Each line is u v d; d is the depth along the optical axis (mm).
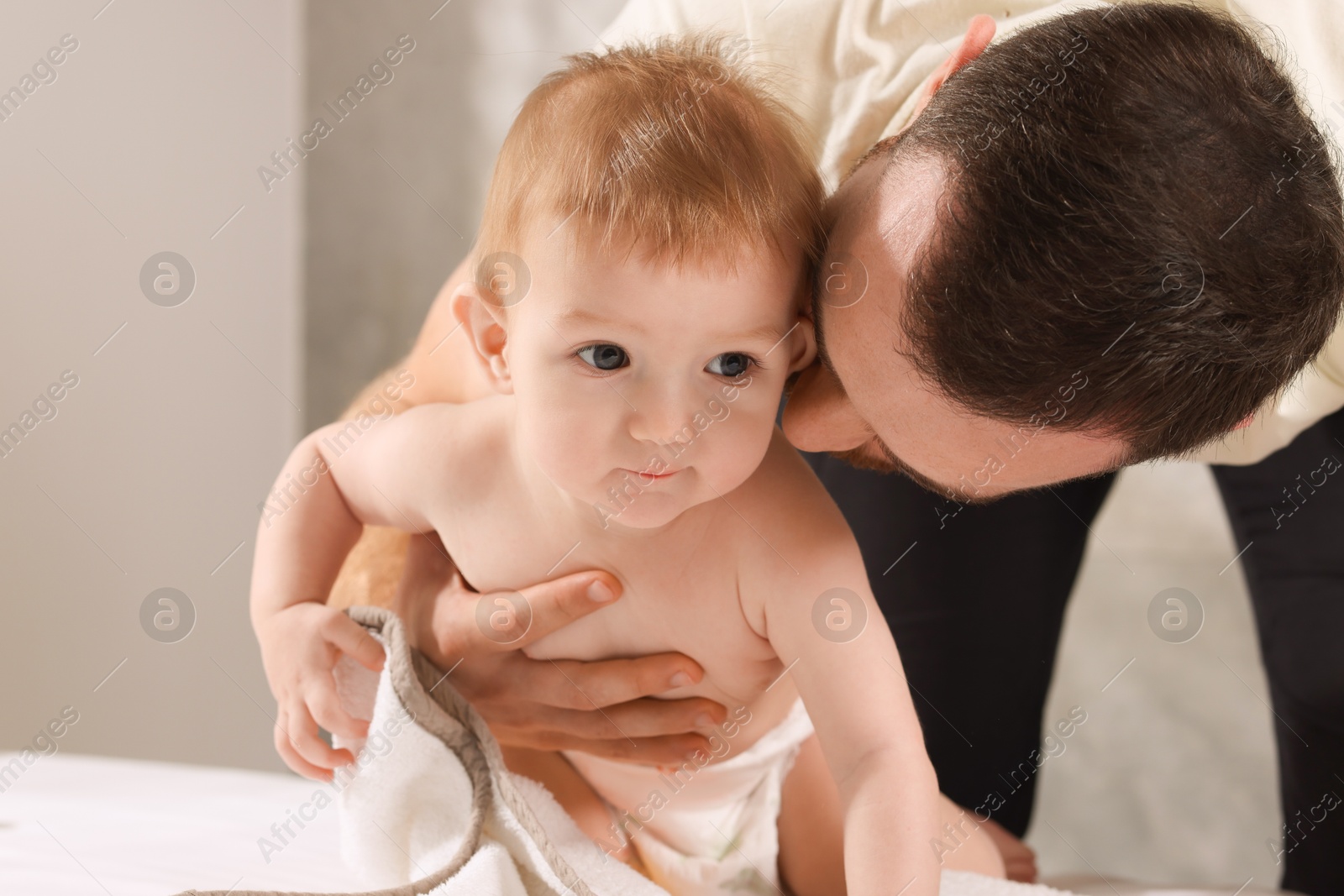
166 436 1395
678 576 625
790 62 766
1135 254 432
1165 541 1708
